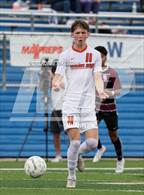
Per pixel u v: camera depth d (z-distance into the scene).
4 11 50.25
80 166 28.62
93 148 24.67
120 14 51.69
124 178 29.56
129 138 45.69
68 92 24.52
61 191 23.94
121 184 26.84
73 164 24.83
